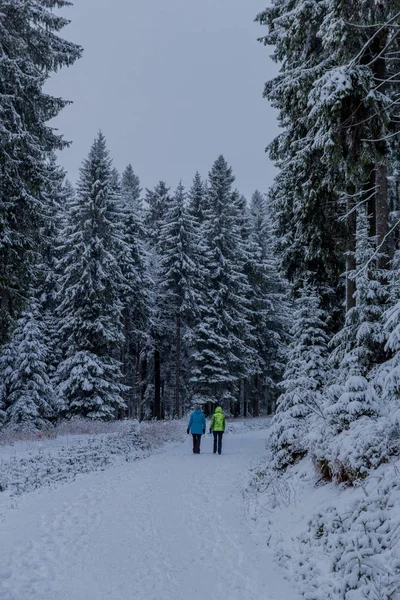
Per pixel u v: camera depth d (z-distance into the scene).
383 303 9.72
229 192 35.44
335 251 13.29
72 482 10.49
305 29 11.80
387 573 4.26
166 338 33.47
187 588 5.00
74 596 4.76
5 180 13.59
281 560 5.75
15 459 11.17
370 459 6.11
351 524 5.35
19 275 14.55
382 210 10.85
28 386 23.09
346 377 9.07
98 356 24.64
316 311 12.33
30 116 15.19
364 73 9.33
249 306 36.62
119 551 6.07
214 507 8.41
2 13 14.21
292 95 12.24
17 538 6.44
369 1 9.70
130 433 18.53
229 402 32.81
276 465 9.96
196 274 31.27
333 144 9.73
